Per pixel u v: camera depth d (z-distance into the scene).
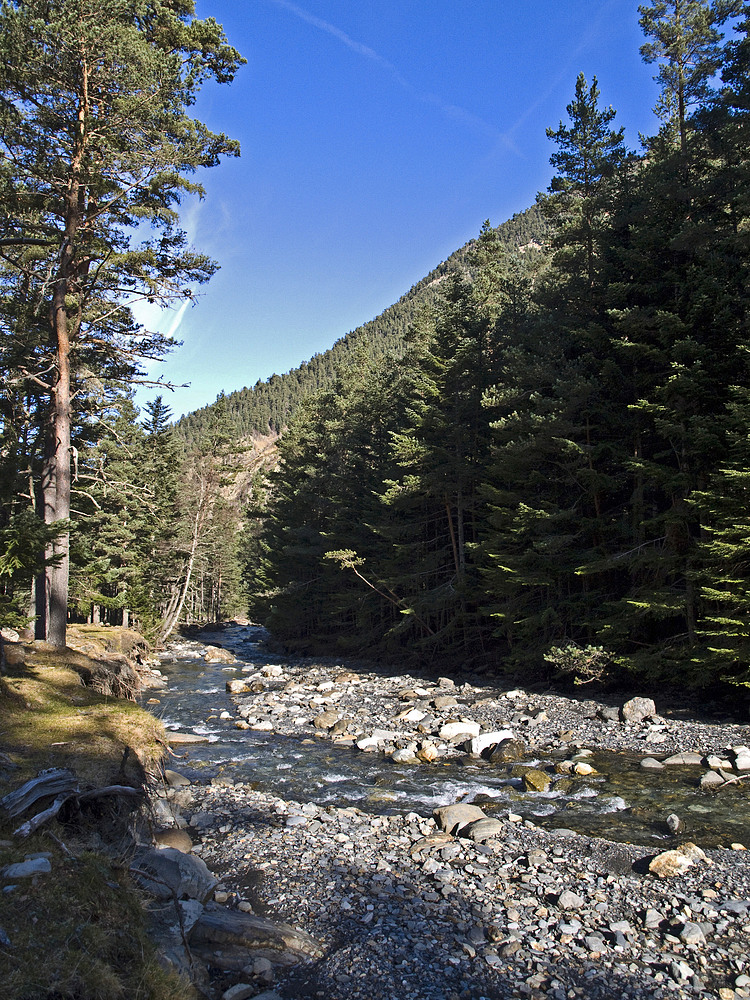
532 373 21.53
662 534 19.53
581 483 21.38
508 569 21.55
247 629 66.81
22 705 11.28
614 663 19.50
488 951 6.44
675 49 21.75
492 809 10.89
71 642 21.45
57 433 17.91
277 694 23.73
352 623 38.38
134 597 38.97
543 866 8.40
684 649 17.09
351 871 8.30
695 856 8.51
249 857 8.74
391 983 5.92
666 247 19.12
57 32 15.30
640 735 15.26
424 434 29.11
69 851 6.24
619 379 20.39
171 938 5.99
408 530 30.69
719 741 14.29
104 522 39.09
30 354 19.42
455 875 8.12
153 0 17.84
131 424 44.25
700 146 19.19
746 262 17.44
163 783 10.93
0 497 16.09
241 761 14.57
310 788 12.38
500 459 22.48
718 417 16.16
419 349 37.25
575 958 6.31
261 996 5.64
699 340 17.80
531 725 16.75
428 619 31.25
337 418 43.72
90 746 9.20
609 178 22.30
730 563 16.17
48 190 17.81
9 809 6.68
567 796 11.50
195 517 51.12
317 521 42.88
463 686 22.97
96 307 20.88
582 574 19.58
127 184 18.72
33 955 4.62
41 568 10.36
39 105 16.77
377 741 15.90
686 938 6.57
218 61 19.81
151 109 16.80
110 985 4.65
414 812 10.82
